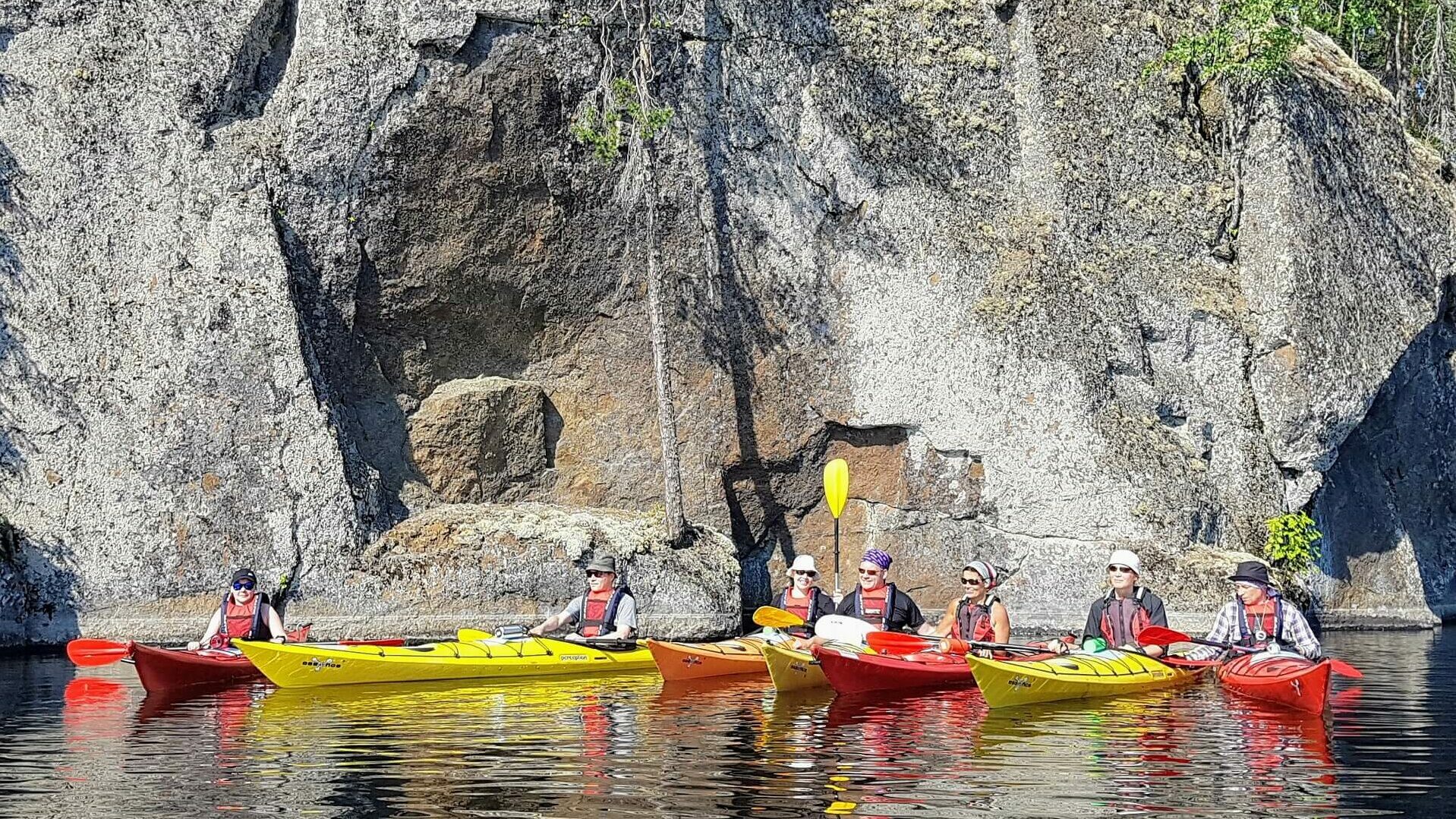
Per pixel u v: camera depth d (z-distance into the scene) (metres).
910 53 22.39
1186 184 22.75
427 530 20.09
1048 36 22.67
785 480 22.62
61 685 13.74
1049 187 22.23
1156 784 8.25
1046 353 21.38
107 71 20.17
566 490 22.45
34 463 19.39
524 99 21.00
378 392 21.56
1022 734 10.23
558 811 7.50
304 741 9.98
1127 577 13.95
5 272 19.84
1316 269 22.22
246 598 14.55
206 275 19.75
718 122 21.89
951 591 22.14
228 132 20.28
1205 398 22.20
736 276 22.12
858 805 7.65
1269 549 21.48
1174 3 23.45
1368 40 30.83
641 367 22.42
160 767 8.88
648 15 20.45
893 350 21.92
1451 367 25.45
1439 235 23.75
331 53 20.33
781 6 21.94
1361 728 10.59
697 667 14.50
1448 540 25.83
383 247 21.00
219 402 19.39
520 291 21.98
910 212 21.83
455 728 10.63
